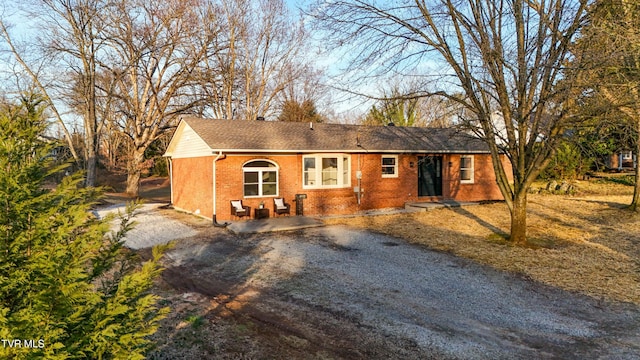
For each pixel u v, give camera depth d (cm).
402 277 928
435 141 2220
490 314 716
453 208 1992
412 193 2102
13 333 254
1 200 290
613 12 1047
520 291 842
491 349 582
